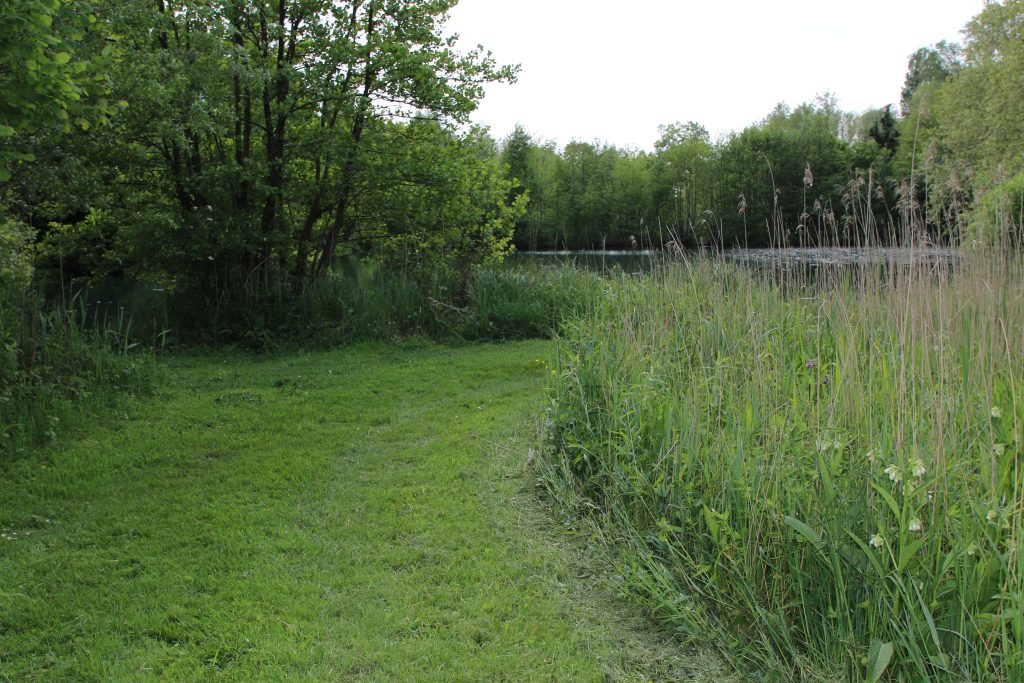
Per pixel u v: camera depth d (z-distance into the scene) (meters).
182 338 11.23
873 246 6.05
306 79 11.66
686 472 4.04
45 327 7.52
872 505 3.19
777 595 3.23
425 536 4.42
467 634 3.36
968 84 25.81
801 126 33.44
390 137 12.68
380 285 12.20
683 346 5.88
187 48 9.87
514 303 12.12
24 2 5.30
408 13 12.18
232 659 3.18
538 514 4.72
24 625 3.45
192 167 11.24
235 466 5.77
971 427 3.77
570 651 3.24
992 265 5.32
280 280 11.83
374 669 3.10
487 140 14.28
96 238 12.24
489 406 7.51
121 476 5.56
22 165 7.48
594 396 5.46
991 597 2.81
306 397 8.02
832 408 3.72
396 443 6.38
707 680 3.03
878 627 2.92
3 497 5.07
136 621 3.46
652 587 3.52
